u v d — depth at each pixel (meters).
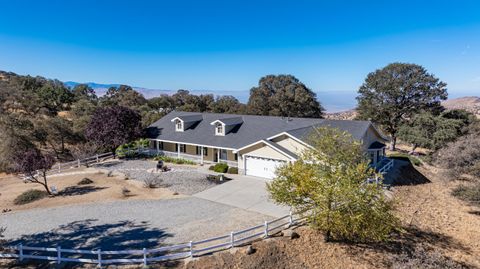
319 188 14.81
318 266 15.40
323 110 68.75
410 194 27.52
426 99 47.97
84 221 19.22
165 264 14.16
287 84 65.50
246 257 14.95
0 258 14.74
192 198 23.52
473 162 25.39
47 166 24.45
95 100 94.19
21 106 51.84
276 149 27.58
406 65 47.38
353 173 14.96
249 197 23.55
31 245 16.22
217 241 16.31
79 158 36.31
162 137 39.09
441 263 15.19
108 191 25.30
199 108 78.38
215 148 35.28
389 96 49.66
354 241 17.45
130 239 16.70
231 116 39.12
